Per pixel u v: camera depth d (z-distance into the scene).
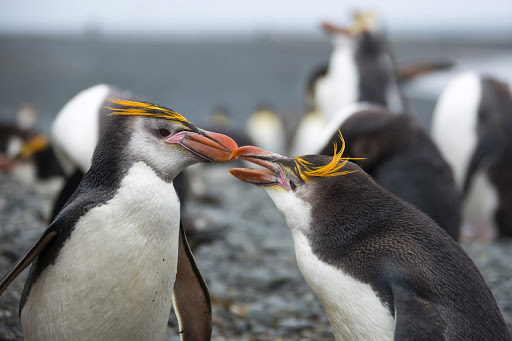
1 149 24.19
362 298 5.96
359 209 6.41
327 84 19.92
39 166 20.33
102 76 83.75
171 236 6.20
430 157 10.74
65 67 91.88
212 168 26.53
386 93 17.84
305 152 31.14
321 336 9.44
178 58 117.38
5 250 9.81
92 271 5.93
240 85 82.12
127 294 6.06
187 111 59.12
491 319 5.82
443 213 10.60
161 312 6.43
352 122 10.59
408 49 120.56
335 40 18.98
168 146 6.25
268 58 121.31
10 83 71.06
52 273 6.00
